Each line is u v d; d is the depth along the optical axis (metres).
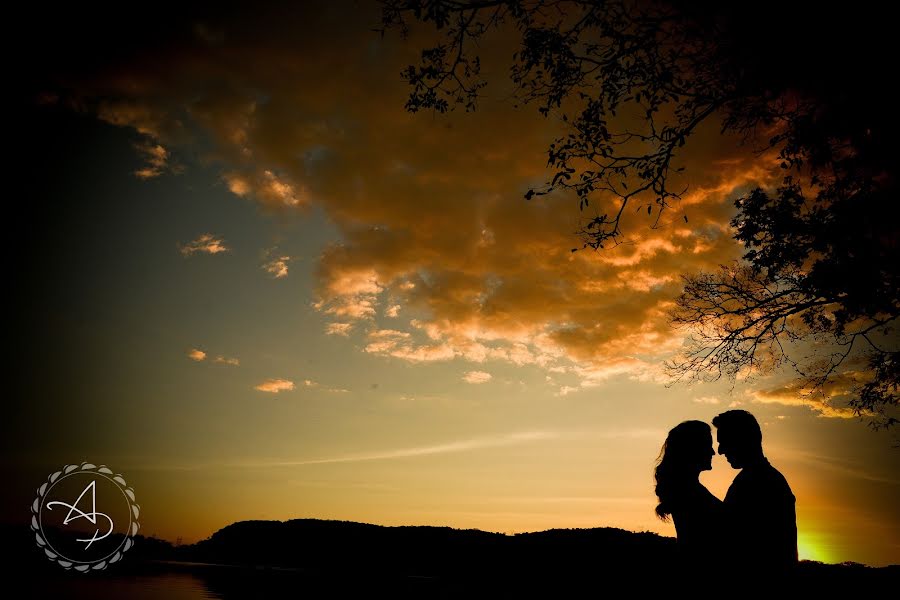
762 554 3.26
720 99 7.37
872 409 8.45
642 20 7.23
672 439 3.79
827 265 7.67
